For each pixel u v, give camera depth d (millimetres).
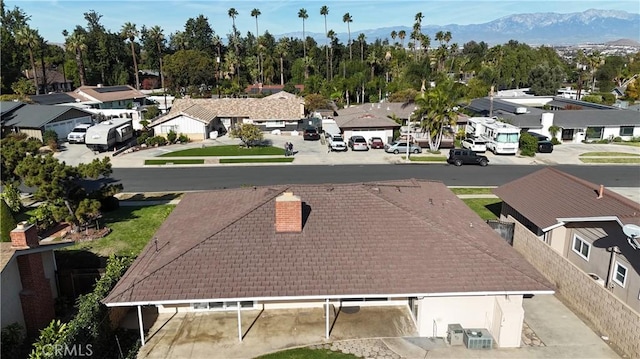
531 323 17516
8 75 91188
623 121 59125
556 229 21625
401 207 18594
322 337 16438
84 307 15250
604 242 18984
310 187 19984
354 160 47875
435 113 51812
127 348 15852
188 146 55375
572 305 18828
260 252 16516
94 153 50719
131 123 59344
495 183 39156
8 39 92938
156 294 14852
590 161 47906
